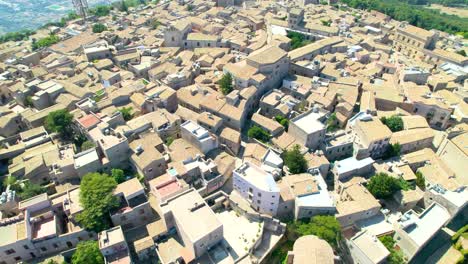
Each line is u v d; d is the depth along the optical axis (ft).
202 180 324.80
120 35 605.31
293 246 281.95
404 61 552.41
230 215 315.17
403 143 376.68
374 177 333.42
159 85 446.19
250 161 344.28
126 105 417.08
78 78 463.83
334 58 528.63
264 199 298.15
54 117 359.46
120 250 261.85
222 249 273.95
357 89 453.58
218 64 492.95
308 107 429.38
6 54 568.82
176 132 388.16
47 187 318.24
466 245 309.01
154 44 571.69
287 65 483.92
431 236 290.56
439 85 486.79
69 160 322.96
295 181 319.27
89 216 269.44
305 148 361.30
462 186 329.93
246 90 418.92
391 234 302.66
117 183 315.99
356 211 303.89
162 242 281.33
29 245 260.21
